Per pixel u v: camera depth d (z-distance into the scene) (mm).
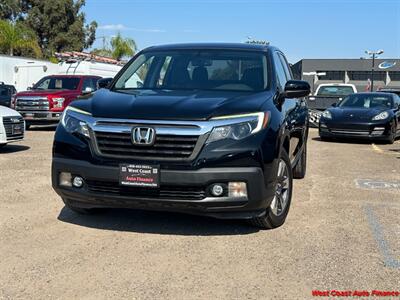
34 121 17359
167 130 4684
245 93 5457
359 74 74562
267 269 4309
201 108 4824
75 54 24609
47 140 13930
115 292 3855
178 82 5961
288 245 4902
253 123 4805
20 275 4164
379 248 4852
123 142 4797
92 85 18906
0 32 41031
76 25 54000
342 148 13227
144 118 4770
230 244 4906
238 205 4730
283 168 5465
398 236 5238
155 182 4691
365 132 14281
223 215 4867
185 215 5852
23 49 42719
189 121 4684
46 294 3826
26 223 5551
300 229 5426
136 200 4809
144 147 4727
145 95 5387
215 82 5871
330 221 5762
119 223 5547
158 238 5066
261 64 6070
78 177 5020
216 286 3967
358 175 8852
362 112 14641
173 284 3998
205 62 6168
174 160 4672
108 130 4836
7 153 11000
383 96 15766
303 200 6797
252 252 4699
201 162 4645
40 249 4750
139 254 4629
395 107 15289
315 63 75000
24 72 25938
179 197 4727
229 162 4656
